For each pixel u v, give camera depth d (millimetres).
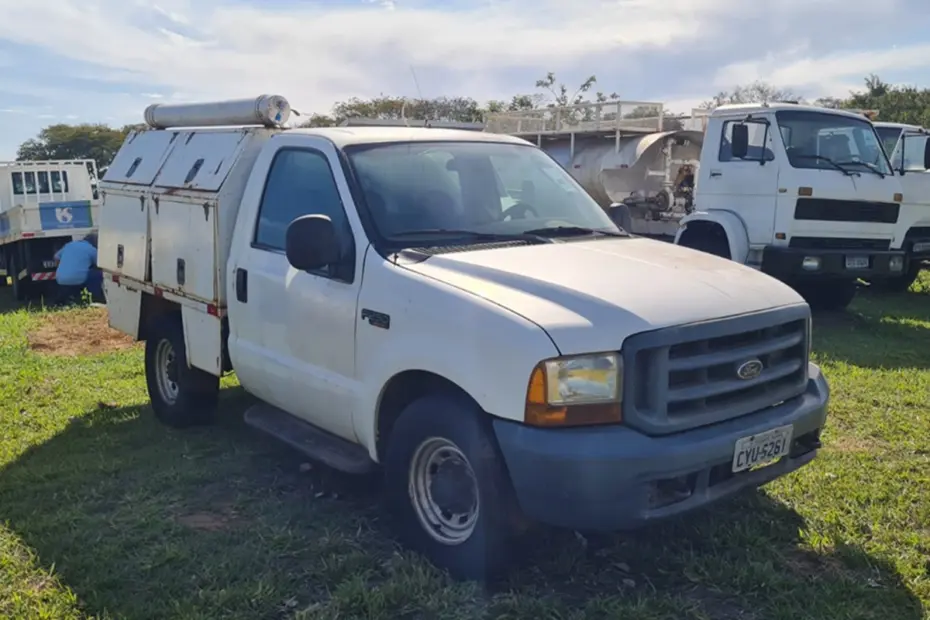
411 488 3988
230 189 5320
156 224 6074
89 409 6906
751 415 3760
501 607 3572
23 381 7777
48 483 5168
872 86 40125
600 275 3789
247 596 3713
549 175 5211
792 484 4867
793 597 3658
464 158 4891
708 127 11188
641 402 3420
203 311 5570
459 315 3646
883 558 4008
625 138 15461
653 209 14836
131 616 3615
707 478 3525
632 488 3312
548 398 3352
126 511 4707
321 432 4875
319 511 4648
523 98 27094
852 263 10320
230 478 5195
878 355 8359
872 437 5793
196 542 4277
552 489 3338
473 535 3691
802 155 10336
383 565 3996
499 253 4102
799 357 4055
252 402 6836
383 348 4016
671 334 3430
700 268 4082
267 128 5480
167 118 6645
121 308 6777
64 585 3904
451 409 3715
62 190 18094
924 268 14203
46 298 16297
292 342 4676
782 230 10273
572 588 3791
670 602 3600
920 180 12414
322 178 4680
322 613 3561
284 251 4820
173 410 6176
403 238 4266
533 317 3463
